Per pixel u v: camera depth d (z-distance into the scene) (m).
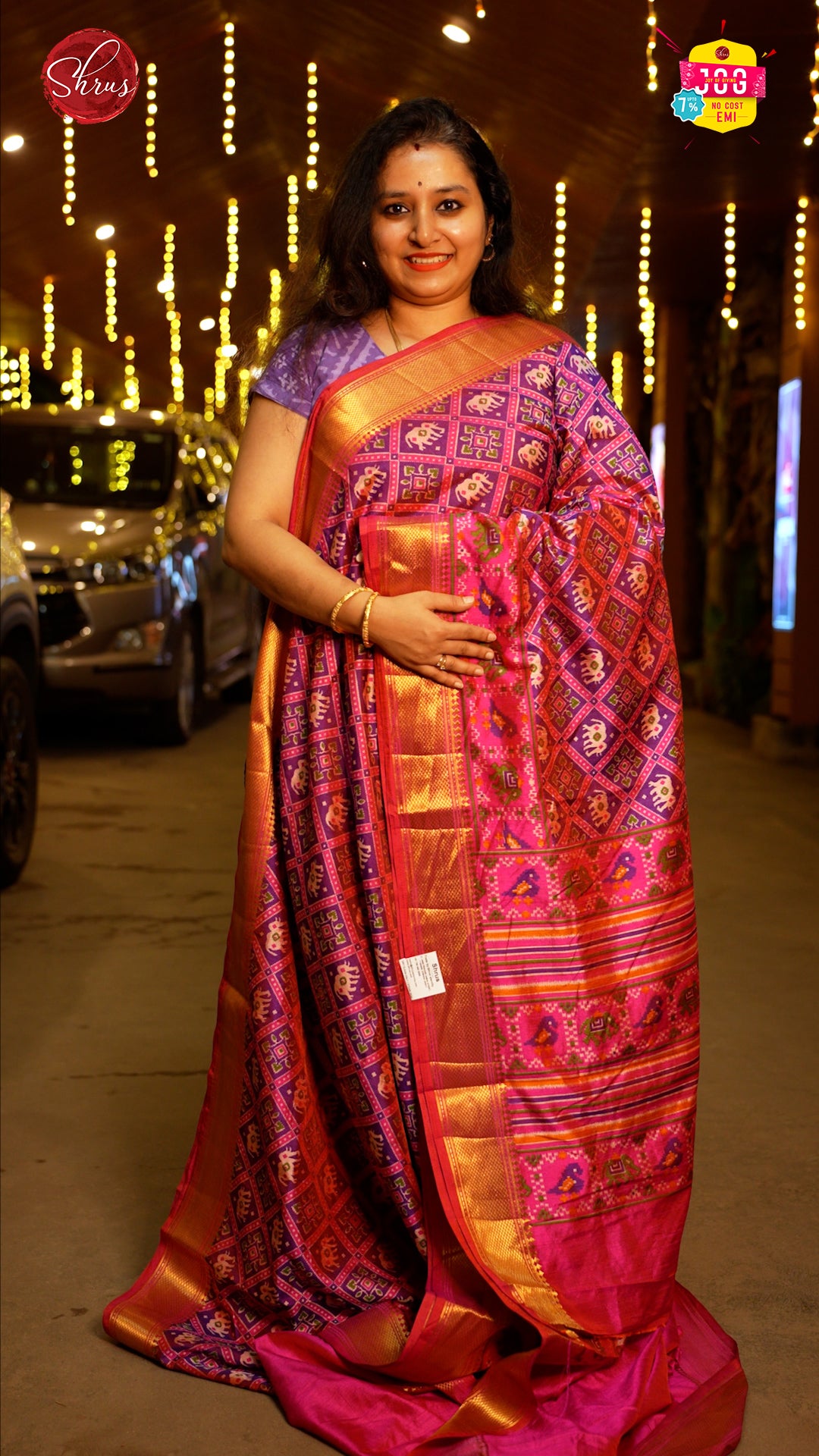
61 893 5.31
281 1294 2.20
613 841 2.09
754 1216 2.70
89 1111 3.28
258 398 2.20
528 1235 2.03
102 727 10.19
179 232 11.23
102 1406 2.15
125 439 9.62
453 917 2.06
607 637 2.07
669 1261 2.10
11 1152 3.06
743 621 11.06
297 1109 2.15
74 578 8.38
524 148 8.06
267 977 2.15
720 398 11.41
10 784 5.35
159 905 5.13
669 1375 2.10
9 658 5.45
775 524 9.17
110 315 12.91
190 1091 3.40
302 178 10.82
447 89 7.87
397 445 2.07
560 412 2.12
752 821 6.66
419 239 2.09
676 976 2.12
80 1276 2.55
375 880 2.08
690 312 12.49
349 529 2.09
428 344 2.11
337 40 7.97
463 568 2.04
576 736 2.07
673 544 12.91
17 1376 2.23
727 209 8.69
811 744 8.66
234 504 2.17
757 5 5.37
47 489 9.36
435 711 2.06
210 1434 2.07
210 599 9.90
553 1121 2.05
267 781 2.18
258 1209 2.22
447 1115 2.06
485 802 2.06
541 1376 2.04
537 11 6.09
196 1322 2.29
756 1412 2.07
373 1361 2.11
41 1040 3.75
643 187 8.12
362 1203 2.27
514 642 2.05
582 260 10.37
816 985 4.14
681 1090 2.13
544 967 2.06
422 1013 2.06
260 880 2.17
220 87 9.13
